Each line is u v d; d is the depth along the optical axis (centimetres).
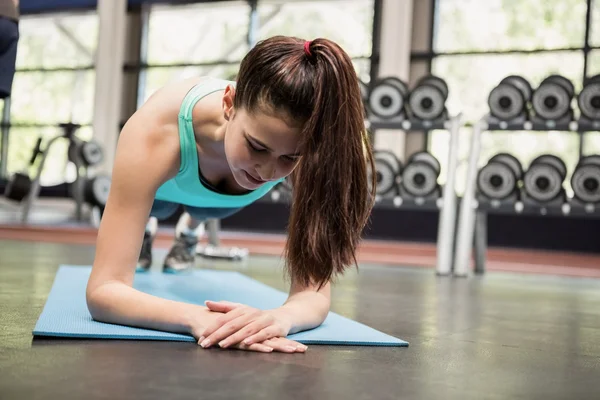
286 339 143
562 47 779
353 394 108
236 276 306
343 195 143
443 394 112
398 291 312
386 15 819
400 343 158
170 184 188
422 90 505
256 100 127
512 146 790
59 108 1027
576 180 485
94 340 140
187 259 304
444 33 826
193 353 132
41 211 920
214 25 947
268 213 868
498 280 426
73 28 1036
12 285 236
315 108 127
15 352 126
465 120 813
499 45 810
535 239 757
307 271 154
